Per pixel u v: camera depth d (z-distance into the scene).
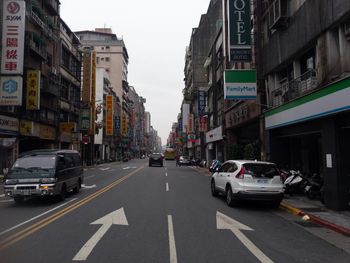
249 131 30.61
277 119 17.03
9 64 26.12
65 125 40.91
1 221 9.62
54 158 13.85
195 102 70.56
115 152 89.75
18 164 13.62
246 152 21.59
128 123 118.12
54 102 39.19
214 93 41.94
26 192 12.81
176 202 13.72
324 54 12.64
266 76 20.25
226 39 30.16
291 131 16.14
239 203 13.80
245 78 20.22
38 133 33.78
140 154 161.75
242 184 12.38
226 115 33.16
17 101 26.23
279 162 18.14
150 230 8.63
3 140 26.86
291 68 17.50
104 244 7.21
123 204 12.95
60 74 41.16
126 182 22.59
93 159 58.50
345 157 11.59
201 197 15.46
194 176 29.55
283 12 16.20
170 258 6.31
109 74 102.94
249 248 7.15
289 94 16.36
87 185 20.50
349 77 10.24
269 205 13.43
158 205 12.84
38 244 7.16
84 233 8.19
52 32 37.91
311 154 17.16
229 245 7.35
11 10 26.30
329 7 11.99
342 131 11.68
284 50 16.77
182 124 97.56
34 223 9.33
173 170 39.22
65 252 6.59
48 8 37.50
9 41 26.19
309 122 14.12
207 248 7.07
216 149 42.06
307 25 13.95
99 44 103.44
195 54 68.19
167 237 7.93
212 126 46.00
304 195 15.25
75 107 48.75
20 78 26.34
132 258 6.27
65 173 14.45
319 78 12.99
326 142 12.23
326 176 12.16
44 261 6.03
